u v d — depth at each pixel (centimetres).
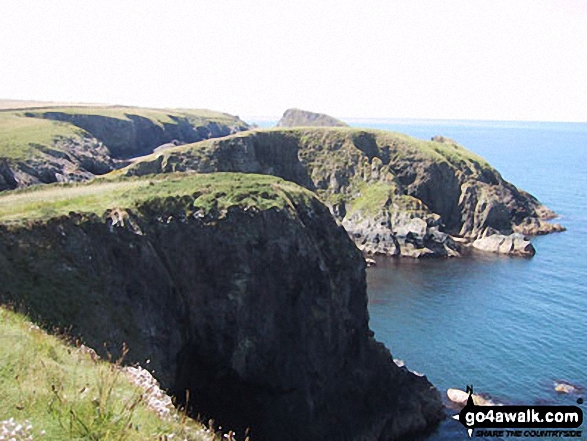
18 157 12250
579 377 6556
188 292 4653
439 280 10638
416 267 11794
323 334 5197
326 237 5831
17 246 3516
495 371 6694
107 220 4234
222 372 4675
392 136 16962
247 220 4991
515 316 8519
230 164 14312
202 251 4778
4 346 1836
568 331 7900
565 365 6838
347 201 15162
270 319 4919
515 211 15600
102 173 14938
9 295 3191
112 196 4881
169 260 4619
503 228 15075
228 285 4772
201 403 4438
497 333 7825
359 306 5844
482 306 9000
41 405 1475
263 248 4988
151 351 3925
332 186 15512
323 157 15962
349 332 5584
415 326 8100
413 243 13238
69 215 4003
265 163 15362
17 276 3375
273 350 4894
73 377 1780
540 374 6625
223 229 4875
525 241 13112
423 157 16025
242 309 4762
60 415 1434
